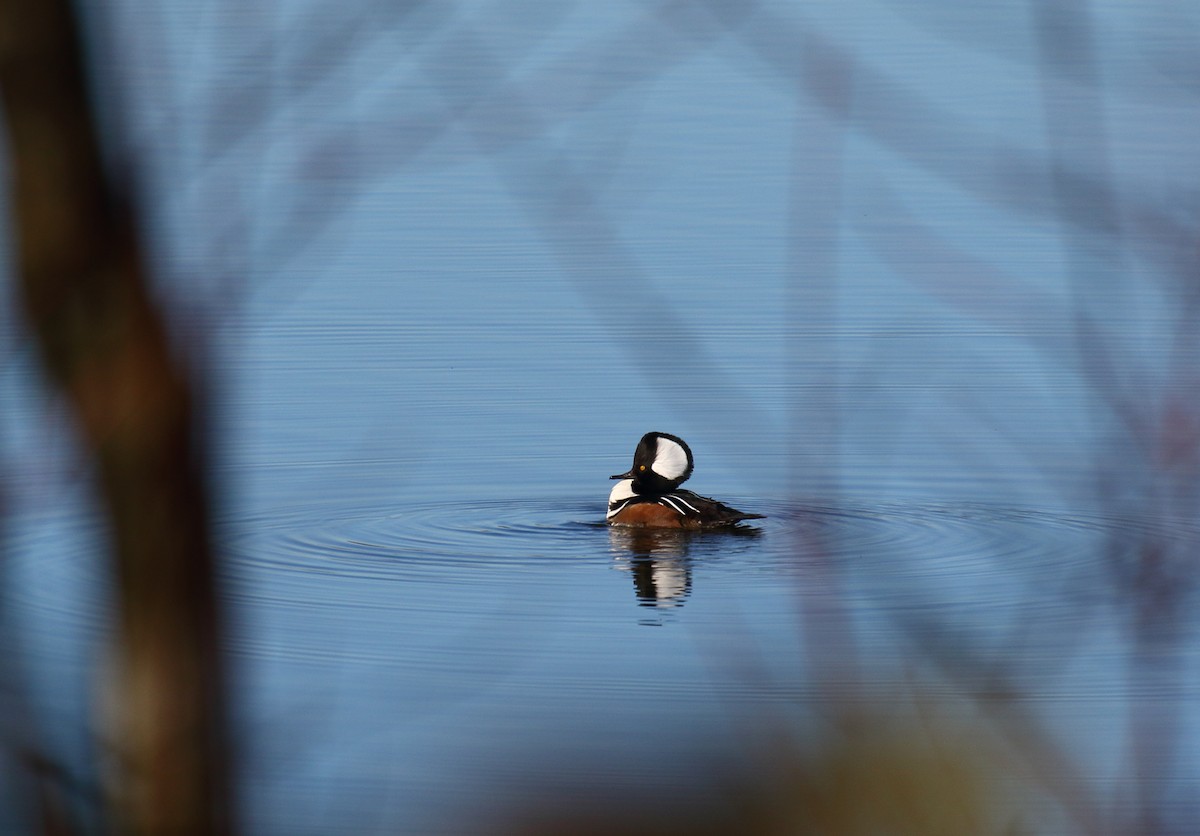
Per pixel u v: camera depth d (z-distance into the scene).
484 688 14.82
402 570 20.20
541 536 22.34
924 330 29.12
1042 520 22.05
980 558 19.83
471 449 26.17
